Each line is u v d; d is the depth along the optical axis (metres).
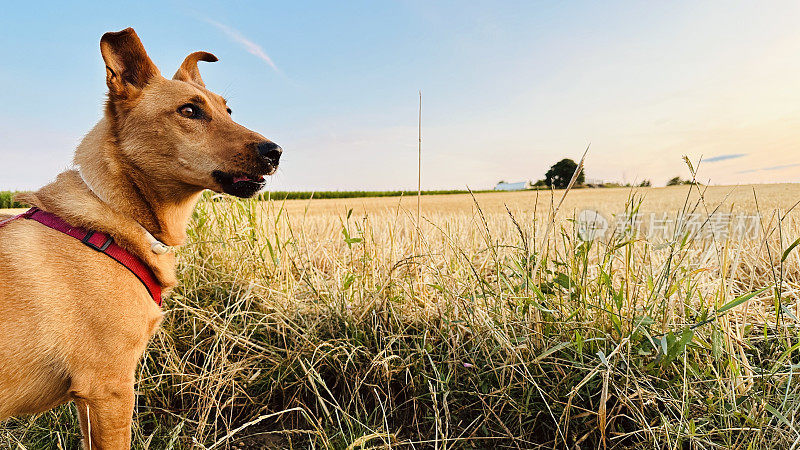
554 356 0.77
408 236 1.46
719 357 0.67
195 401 0.81
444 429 0.74
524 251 0.92
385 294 0.94
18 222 0.56
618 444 0.67
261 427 0.80
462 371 0.79
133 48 0.66
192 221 1.09
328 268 1.28
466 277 0.97
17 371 0.52
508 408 0.73
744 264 1.32
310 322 0.94
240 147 0.67
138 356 0.60
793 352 0.81
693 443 0.63
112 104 0.64
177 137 0.65
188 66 0.83
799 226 1.73
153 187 0.65
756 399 0.65
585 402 0.71
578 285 0.82
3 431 0.74
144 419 0.79
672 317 0.76
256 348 0.89
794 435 0.60
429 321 0.94
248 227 1.13
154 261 0.62
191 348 0.88
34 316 0.52
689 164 0.83
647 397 0.66
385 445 0.65
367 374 0.81
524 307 0.81
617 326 0.72
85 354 0.54
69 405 0.78
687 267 0.89
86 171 0.61
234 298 1.01
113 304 0.56
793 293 0.93
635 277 0.80
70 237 0.56
